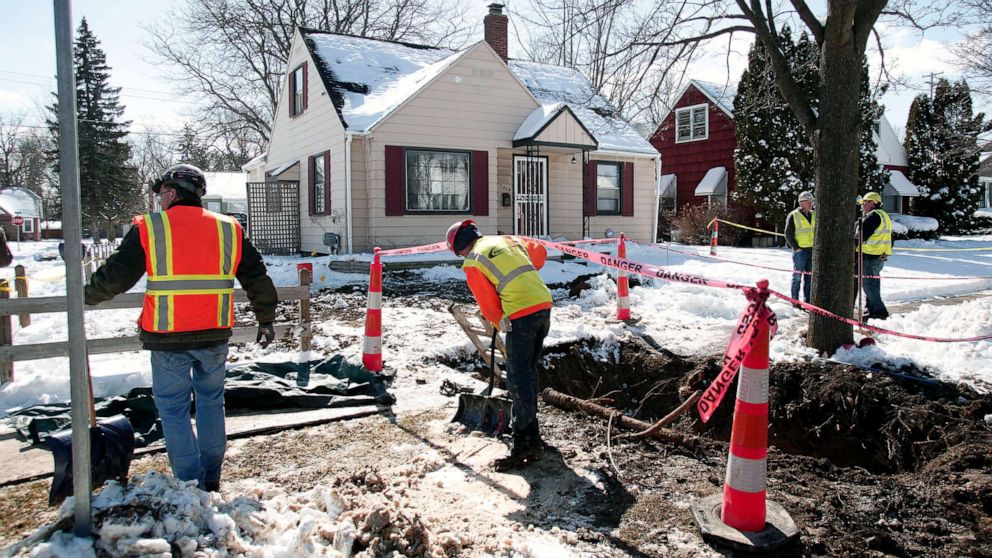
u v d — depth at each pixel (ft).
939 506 13.84
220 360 12.60
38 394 18.62
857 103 23.72
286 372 20.85
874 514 13.37
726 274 45.55
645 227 69.36
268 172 66.74
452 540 11.02
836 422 21.48
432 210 53.93
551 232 62.28
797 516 12.89
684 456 16.01
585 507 12.94
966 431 18.24
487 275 14.69
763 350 11.50
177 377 12.00
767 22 28.02
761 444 11.55
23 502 12.69
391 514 10.86
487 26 68.64
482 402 17.51
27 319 27.86
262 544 10.61
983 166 124.06
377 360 21.22
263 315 13.06
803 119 24.66
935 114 100.89
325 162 55.31
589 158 64.54
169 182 12.05
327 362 21.54
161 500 10.28
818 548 11.59
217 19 99.04
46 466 14.28
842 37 22.81
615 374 27.37
